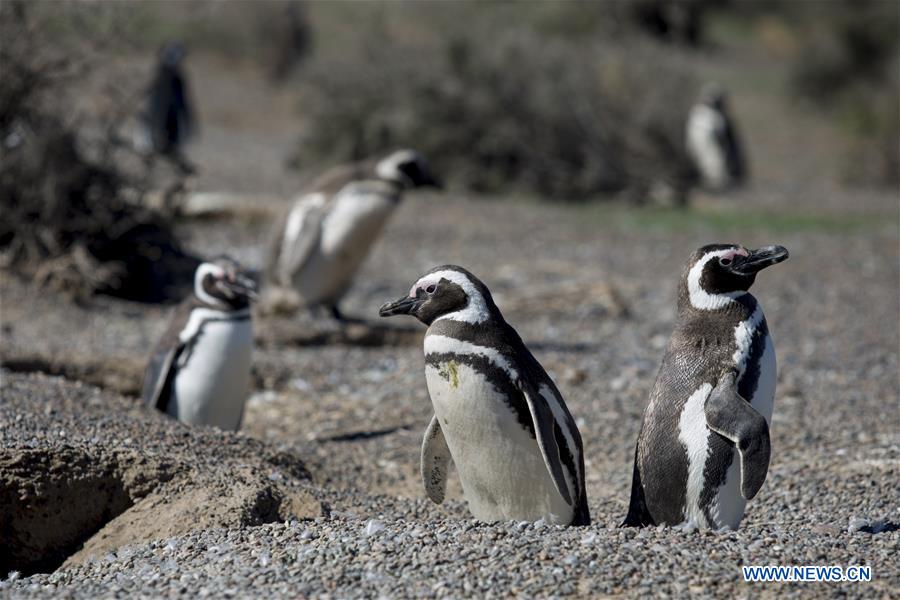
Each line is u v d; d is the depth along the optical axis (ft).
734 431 29.01
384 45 145.28
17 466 35.17
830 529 31.45
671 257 102.68
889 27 220.84
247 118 177.99
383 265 93.66
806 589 26.08
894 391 55.11
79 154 76.89
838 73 214.69
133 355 57.31
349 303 79.05
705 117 150.10
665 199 140.77
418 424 50.16
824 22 239.91
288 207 68.80
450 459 35.01
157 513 34.96
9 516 35.17
